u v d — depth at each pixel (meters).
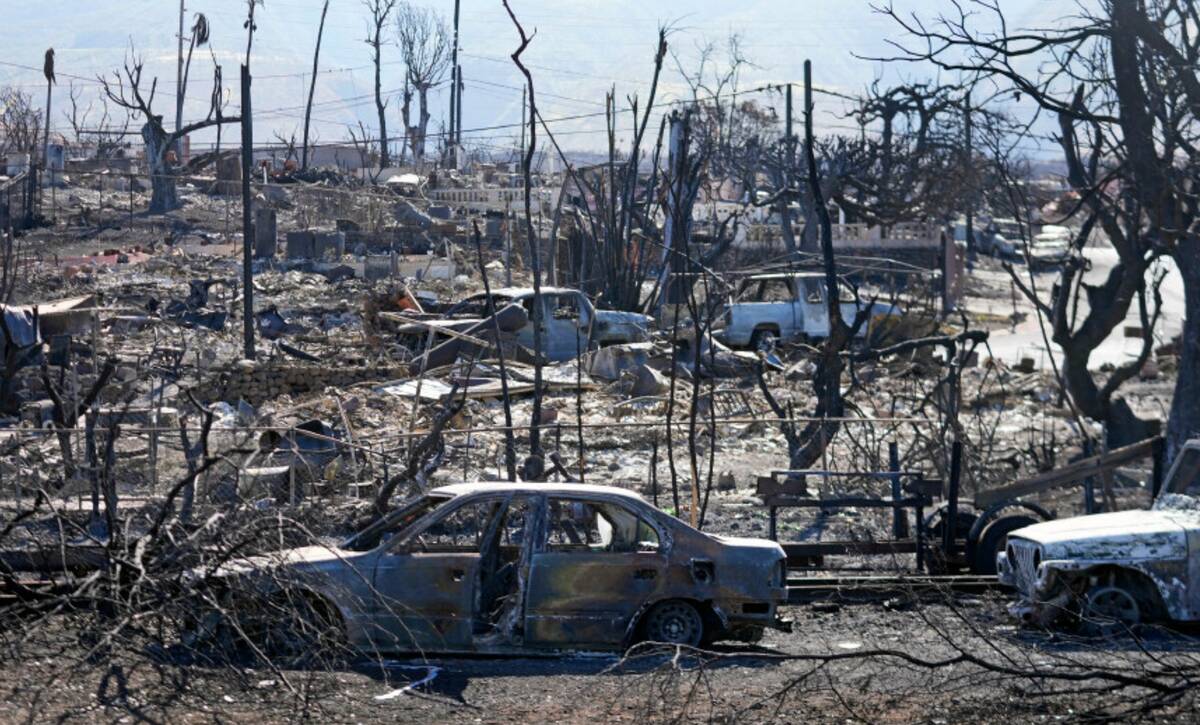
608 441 22.89
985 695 9.77
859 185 47.81
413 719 8.77
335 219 63.06
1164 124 17.69
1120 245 19.78
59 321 27.62
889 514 18.12
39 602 10.04
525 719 8.89
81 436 17.89
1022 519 15.20
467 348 28.56
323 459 16.97
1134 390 33.47
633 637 11.02
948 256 52.88
